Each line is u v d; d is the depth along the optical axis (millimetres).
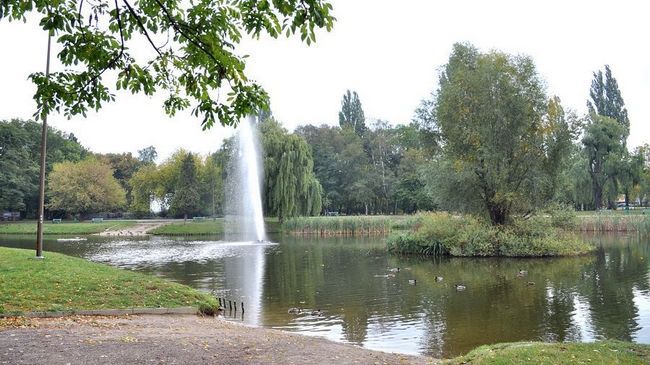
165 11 7652
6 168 72125
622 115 75500
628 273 22203
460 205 33875
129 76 8141
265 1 7160
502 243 30875
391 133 92500
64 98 7992
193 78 8359
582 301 16203
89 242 46812
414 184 79000
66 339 9602
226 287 19750
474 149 33031
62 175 73500
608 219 47219
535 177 32125
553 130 32688
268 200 54281
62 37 7738
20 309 12453
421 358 9484
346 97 104688
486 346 9602
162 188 76625
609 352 8383
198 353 8883
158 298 14547
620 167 58625
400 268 25562
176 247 39656
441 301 16641
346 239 46938
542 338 11867
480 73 32812
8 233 60375
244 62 7891
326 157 86688
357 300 16938
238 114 8109
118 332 10523
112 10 7852
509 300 16625
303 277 22422
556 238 31734
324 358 9016
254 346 9758
